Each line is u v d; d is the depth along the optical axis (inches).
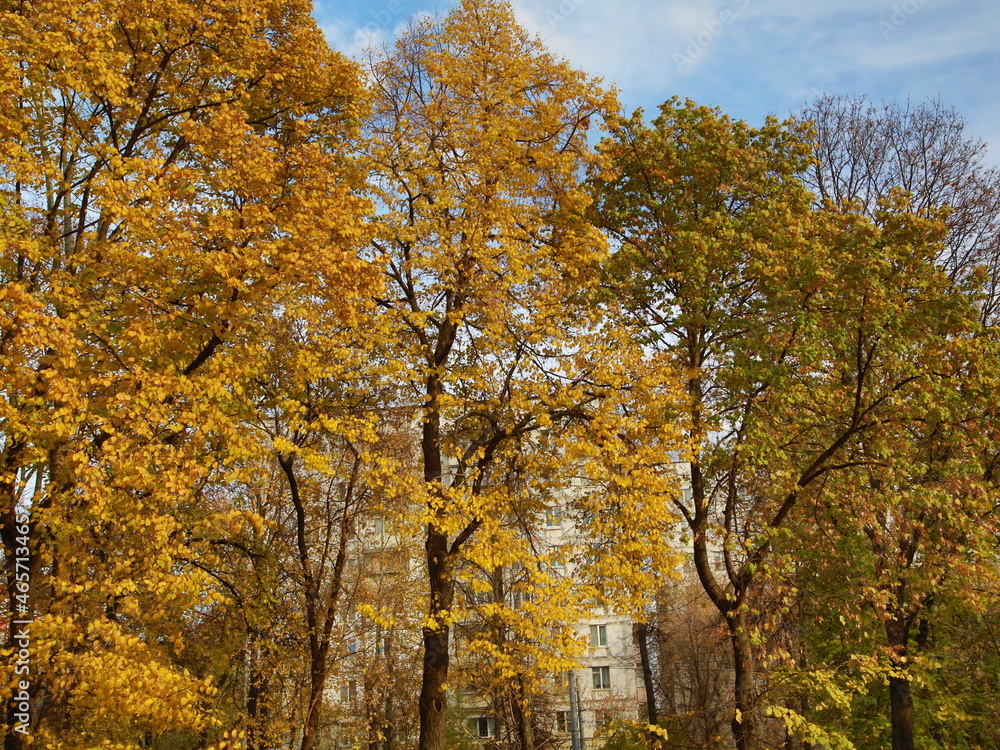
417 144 535.2
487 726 1122.7
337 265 382.3
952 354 507.5
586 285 548.1
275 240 387.9
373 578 776.3
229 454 426.3
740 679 522.3
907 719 595.8
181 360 386.9
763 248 497.7
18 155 338.0
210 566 499.5
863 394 544.1
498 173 525.3
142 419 345.1
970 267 700.0
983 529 505.7
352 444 562.6
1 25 345.4
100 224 419.2
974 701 634.2
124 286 385.7
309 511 655.1
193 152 452.8
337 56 485.4
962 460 547.8
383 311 533.0
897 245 510.9
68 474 343.3
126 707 341.4
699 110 601.0
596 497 538.3
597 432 497.0
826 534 550.3
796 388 513.3
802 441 540.7
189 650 561.9
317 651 573.9
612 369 503.5
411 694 828.0
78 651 369.7
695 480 557.0
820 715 705.0
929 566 518.6
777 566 510.3
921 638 642.2
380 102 569.0
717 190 581.0
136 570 381.1
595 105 576.4
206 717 418.6
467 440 587.2
